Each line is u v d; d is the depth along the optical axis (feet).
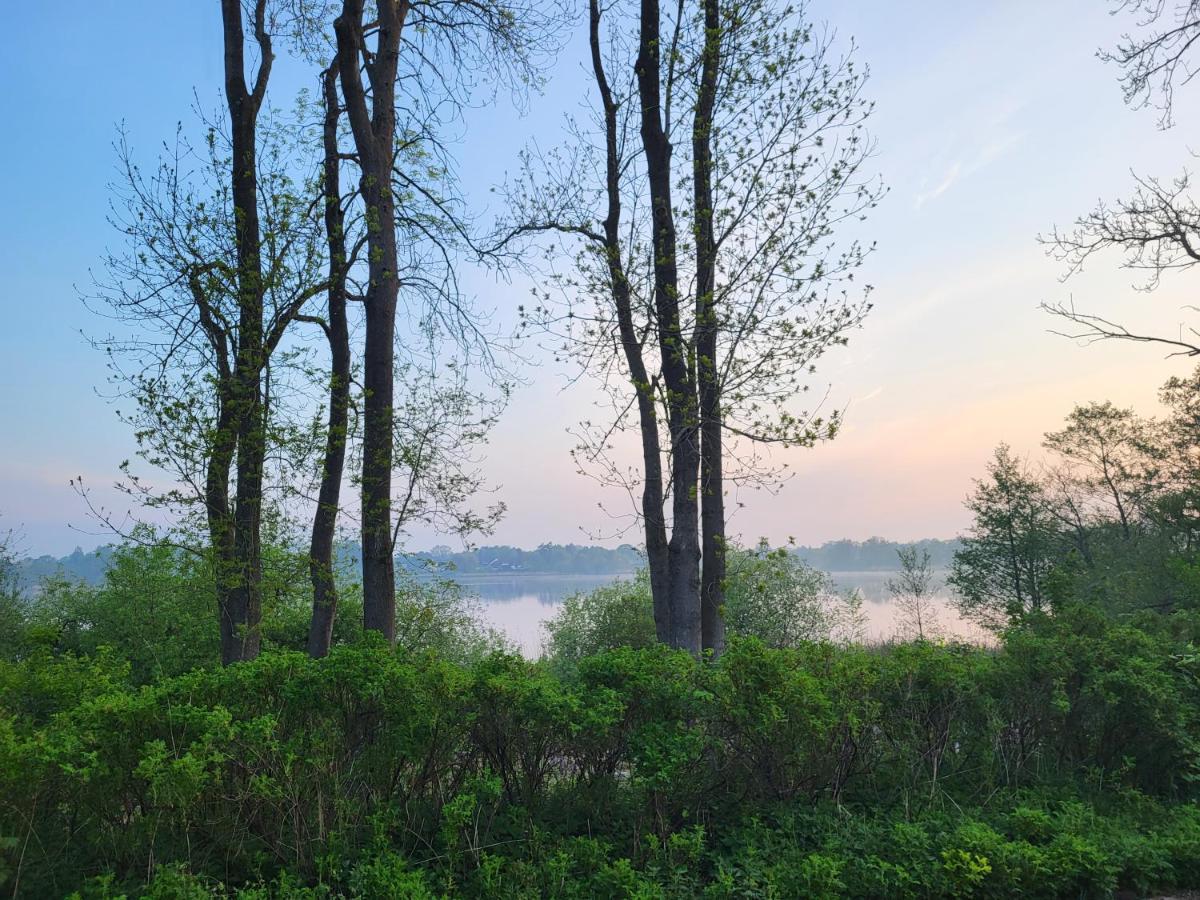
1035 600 73.51
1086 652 22.95
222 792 15.40
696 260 31.12
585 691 18.28
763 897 15.15
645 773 17.03
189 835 15.17
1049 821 18.76
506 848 16.40
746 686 18.86
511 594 220.23
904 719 21.20
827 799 19.24
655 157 33.55
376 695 16.99
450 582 39.24
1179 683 23.29
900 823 17.83
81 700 17.75
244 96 36.35
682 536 31.63
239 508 33.63
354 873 14.55
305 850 15.44
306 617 46.75
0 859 13.32
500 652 18.97
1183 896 17.22
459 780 17.60
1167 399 65.72
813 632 62.13
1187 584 40.09
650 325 31.27
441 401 36.55
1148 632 27.68
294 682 16.66
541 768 17.97
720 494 32.73
